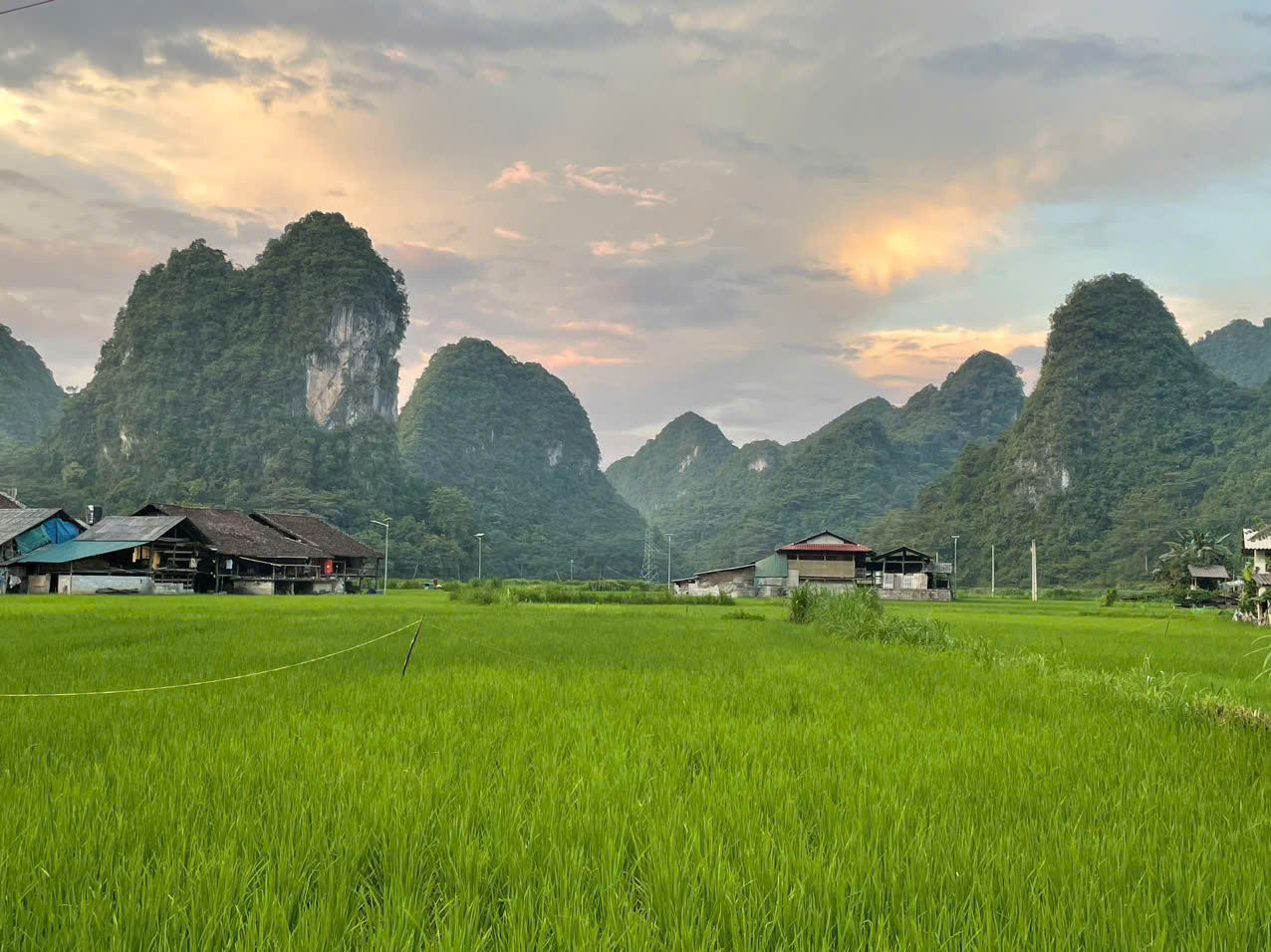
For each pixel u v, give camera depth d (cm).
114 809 419
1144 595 7144
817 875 330
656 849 355
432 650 1356
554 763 526
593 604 4444
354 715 710
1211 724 715
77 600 3800
